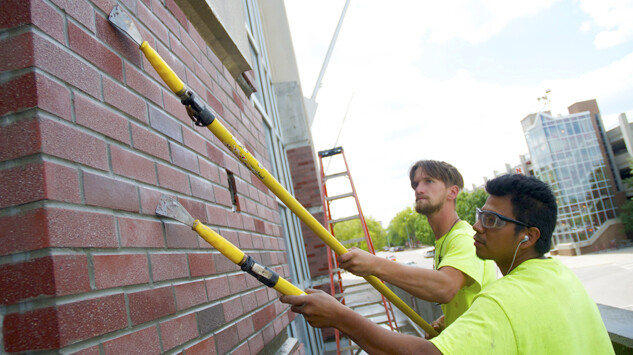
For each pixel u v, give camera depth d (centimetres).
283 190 150
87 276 89
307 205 866
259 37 753
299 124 908
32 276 80
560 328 109
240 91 258
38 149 83
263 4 1023
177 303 125
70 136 93
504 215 128
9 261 81
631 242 3462
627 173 3641
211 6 201
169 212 126
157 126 136
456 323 111
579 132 3719
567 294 116
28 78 86
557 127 3728
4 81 86
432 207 224
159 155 133
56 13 96
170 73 123
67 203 88
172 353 118
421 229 6116
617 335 199
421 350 108
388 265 174
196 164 162
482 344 104
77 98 98
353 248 172
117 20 118
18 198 83
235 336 165
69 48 99
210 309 147
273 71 985
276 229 282
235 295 177
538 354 107
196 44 191
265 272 135
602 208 3578
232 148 138
